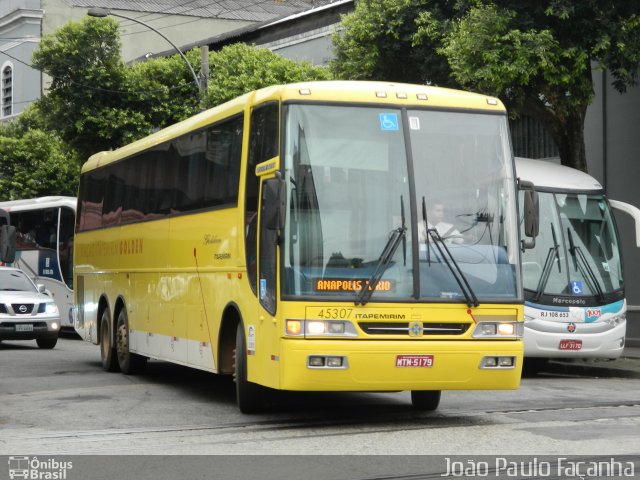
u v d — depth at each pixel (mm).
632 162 26312
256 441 12195
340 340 12445
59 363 23266
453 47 22594
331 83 13289
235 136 14664
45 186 50844
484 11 21984
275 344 12664
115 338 20922
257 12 65500
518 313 13062
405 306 12625
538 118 24516
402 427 13219
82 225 24141
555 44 21734
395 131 13148
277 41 42625
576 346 20266
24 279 30438
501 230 13250
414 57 26844
